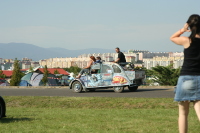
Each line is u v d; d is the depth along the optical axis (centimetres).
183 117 547
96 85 2000
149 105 1342
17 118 1011
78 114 1110
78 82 2031
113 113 1129
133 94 1819
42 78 4991
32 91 2198
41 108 1417
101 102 1453
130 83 1944
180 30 544
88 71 2025
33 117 1039
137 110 1213
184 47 536
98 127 817
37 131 767
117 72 1975
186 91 528
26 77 5091
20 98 1639
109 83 1986
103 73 1998
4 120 959
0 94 1991
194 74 525
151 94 1794
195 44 525
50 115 1092
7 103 1574
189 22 530
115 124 859
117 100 1458
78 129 790
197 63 525
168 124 844
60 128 811
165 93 1844
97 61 2020
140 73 2005
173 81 3167
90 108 1402
